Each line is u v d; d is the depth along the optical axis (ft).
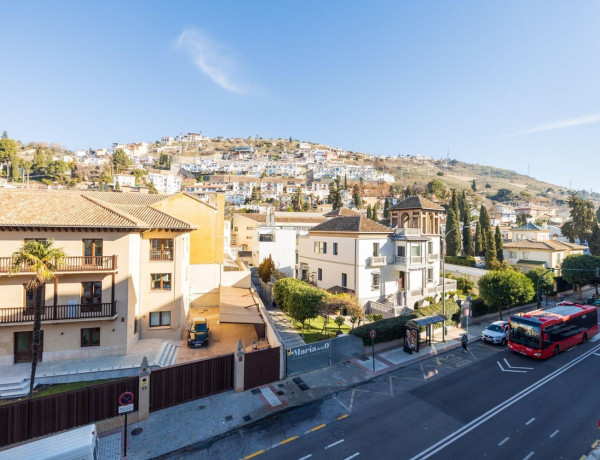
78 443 39.27
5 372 66.85
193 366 60.49
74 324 73.92
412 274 127.13
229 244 233.14
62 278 73.46
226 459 45.16
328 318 103.35
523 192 650.84
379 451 46.29
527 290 106.01
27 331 72.02
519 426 51.96
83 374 67.10
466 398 61.41
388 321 90.63
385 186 603.67
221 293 110.73
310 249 147.33
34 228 70.79
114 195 114.73
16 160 428.97
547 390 64.23
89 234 75.51
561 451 45.57
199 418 54.75
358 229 118.11
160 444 48.32
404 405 59.00
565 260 150.00
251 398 61.16
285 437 49.96
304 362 72.84
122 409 45.57
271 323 87.15
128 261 77.61
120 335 76.74
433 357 82.43
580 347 90.02
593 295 149.69
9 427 46.50
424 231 142.31
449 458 44.62
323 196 537.24
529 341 81.05
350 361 78.64
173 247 90.99
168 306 90.33
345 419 54.65
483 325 109.09
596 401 59.62
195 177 654.53
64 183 441.27
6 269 68.49
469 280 156.25
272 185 551.18
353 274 118.42
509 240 259.39
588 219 219.82
